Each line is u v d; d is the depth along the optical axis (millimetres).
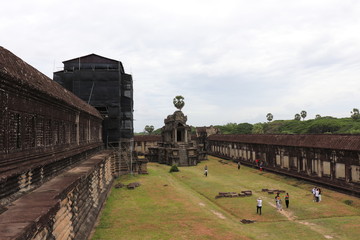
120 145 39969
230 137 57812
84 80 40375
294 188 28891
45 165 12883
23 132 11031
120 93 43156
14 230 6520
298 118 114875
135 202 22781
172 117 58750
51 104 14539
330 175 27391
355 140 24703
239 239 14656
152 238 14680
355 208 21062
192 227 16484
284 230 16578
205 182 33500
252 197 25203
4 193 8898
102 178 24781
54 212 8961
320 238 15133
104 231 15773
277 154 37938
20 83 10086
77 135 20969
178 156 52219
